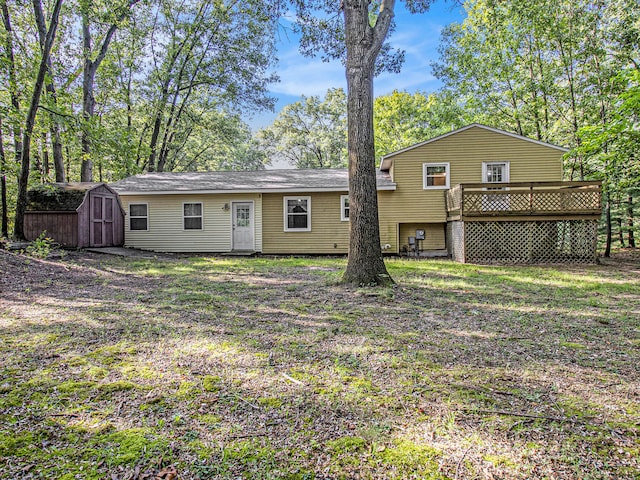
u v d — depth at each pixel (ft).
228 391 7.97
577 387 8.36
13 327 12.64
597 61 46.24
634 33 42.16
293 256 44.62
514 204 36.32
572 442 6.16
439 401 7.61
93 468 5.37
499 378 8.83
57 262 29.37
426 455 5.76
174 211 47.26
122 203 47.91
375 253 21.86
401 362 9.77
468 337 12.12
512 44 55.42
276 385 8.30
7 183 47.67
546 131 55.52
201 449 5.87
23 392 7.79
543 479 5.22
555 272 29.04
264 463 5.53
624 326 13.57
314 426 6.61
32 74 37.68
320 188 44.45
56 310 15.24
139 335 11.89
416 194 44.14
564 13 47.78
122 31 57.16
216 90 67.56
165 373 8.90
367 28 22.03
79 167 76.69
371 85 22.21
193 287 21.11
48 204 38.55
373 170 22.08
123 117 66.90
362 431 6.42
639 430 6.56
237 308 15.93
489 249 37.06
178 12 60.64
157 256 41.32
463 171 43.19
